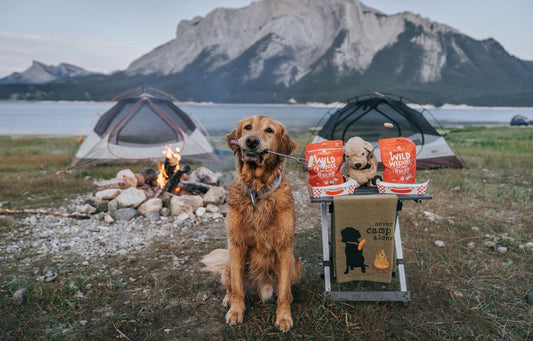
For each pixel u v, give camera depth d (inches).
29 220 119.3
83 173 196.5
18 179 184.2
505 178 184.4
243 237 66.7
